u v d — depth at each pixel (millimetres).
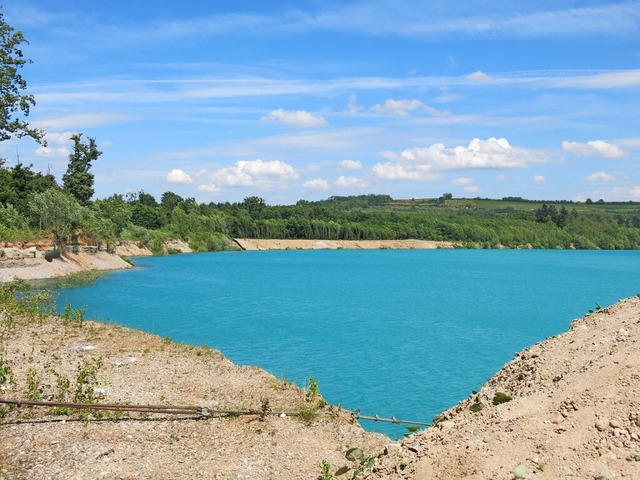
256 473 10859
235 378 17844
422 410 22391
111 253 96938
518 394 9906
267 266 114812
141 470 10734
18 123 50688
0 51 48406
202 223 176875
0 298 31625
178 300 55688
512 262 150375
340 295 66500
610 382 8438
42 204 77688
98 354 20484
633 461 6973
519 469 7367
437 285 83250
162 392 15891
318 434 13234
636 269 126750
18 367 17828
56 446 11648
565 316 52188
